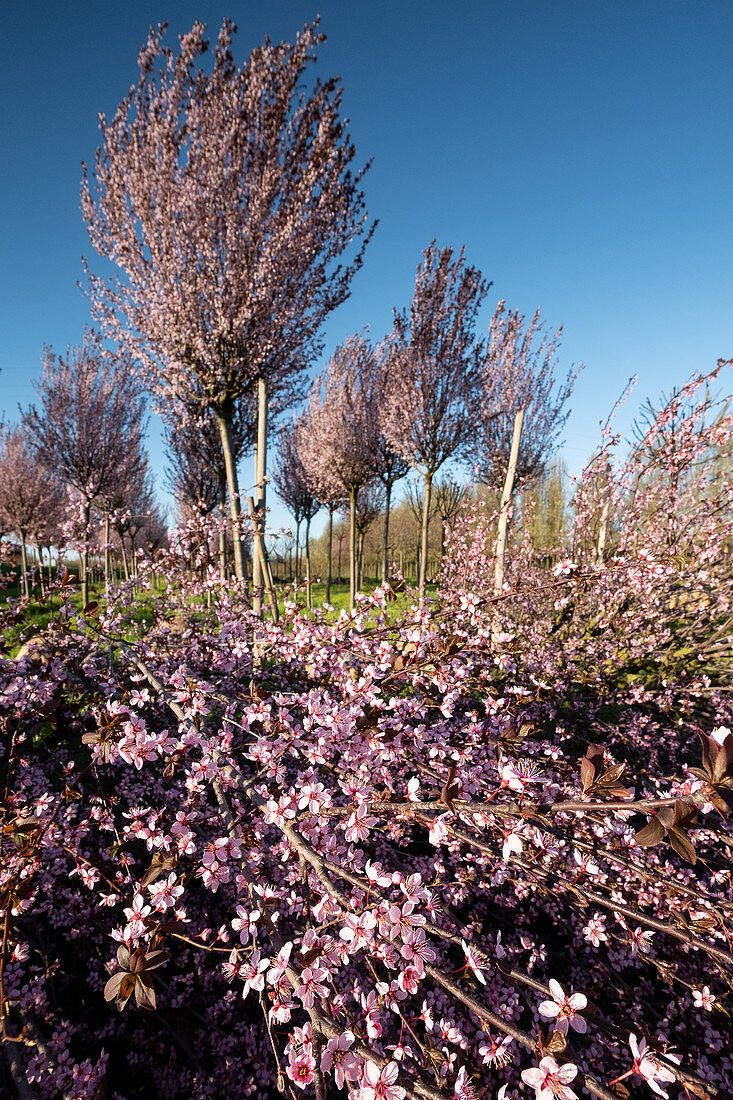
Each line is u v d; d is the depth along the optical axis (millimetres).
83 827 1991
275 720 1891
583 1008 1031
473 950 1225
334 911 1429
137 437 15977
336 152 6320
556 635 4430
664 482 4738
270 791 1635
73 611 2361
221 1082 1874
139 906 1260
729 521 4141
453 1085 1290
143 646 2633
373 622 2930
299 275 6500
